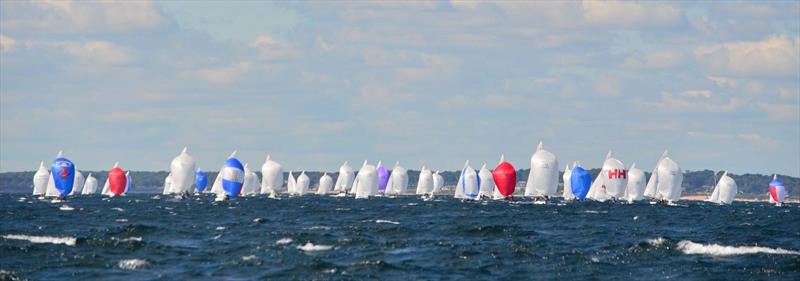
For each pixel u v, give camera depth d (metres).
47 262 198.38
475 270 196.38
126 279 179.88
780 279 188.50
